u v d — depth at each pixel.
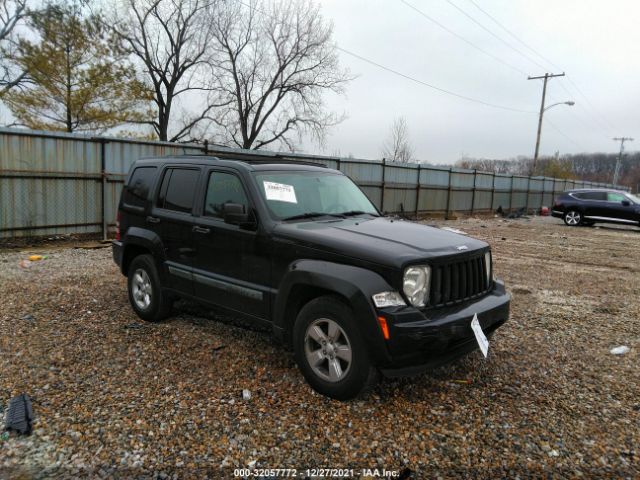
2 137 9.95
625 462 2.89
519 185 31.78
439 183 23.55
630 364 4.44
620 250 13.00
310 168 4.94
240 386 3.74
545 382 3.98
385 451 2.95
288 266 3.77
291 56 31.86
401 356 3.20
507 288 7.61
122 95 23.12
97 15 21.97
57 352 4.31
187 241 4.66
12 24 20.47
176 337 4.77
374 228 4.03
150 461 2.79
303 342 3.65
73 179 11.11
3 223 10.17
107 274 7.61
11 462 2.74
